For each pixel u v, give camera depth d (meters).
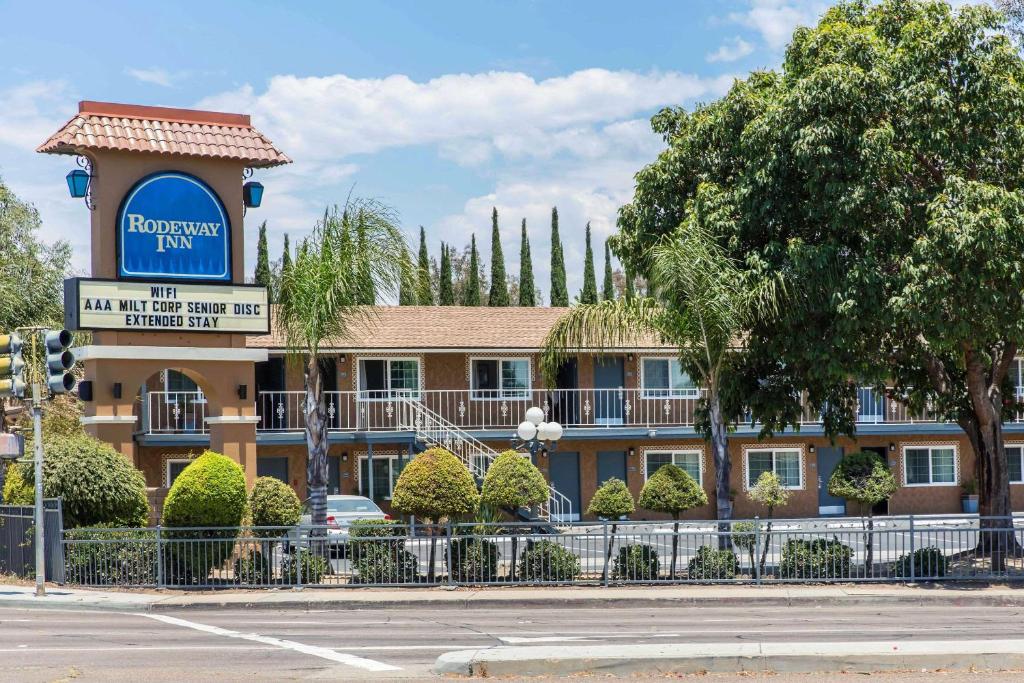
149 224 24.94
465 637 15.55
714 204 23.70
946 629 15.85
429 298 25.88
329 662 13.30
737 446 40.97
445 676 12.05
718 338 22.92
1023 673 11.72
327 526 21.86
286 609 19.91
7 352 20.56
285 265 25.09
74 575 21.94
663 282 22.73
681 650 12.35
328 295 23.89
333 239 24.42
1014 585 21.36
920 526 21.91
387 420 39.06
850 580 21.61
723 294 22.44
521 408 40.03
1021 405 27.30
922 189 22.75
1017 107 22.44
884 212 22.23
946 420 28.39
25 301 41.28
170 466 37.38
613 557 22.03
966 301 21.06
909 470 42.16
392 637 15.66
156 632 16.42
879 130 21.38
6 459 22.75
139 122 25.20
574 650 12.56
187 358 25.20
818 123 21.67
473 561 21.72
